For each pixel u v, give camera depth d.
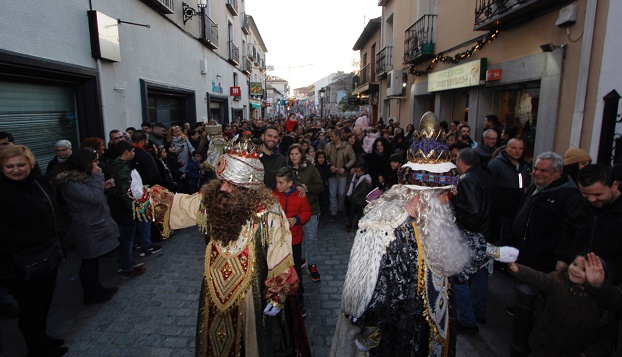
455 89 9.64
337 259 5.09
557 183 3.16
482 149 5.58
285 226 2.13
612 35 4.53
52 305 3.88
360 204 6.04
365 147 9.51
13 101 4.89
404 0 13.73
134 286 4.32
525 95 6.75
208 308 2.05
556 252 2.87
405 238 1.58
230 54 18.12
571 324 2.23
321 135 9.88
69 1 5.48
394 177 5.76
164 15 9.49
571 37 5.18
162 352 3.11
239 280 1.98
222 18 16.77
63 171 3.64
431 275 1.61
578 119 4.99
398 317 1.56
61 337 3.30
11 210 2.74
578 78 4.99
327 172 6.91
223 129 10.16
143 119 8.12
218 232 2.00
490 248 1.87
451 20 9.52
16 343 3.32
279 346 2.27
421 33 11.21
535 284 2.31
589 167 2.39
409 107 13.62
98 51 6.05
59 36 5.25
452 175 1.65
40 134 5.38
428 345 1.64
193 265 4.95
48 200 3.01
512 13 6.13
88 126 6.20
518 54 6.57
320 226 6.59
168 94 10.28
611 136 4.09
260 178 2.08
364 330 1.57
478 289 3.36
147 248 5.28
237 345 1.99
